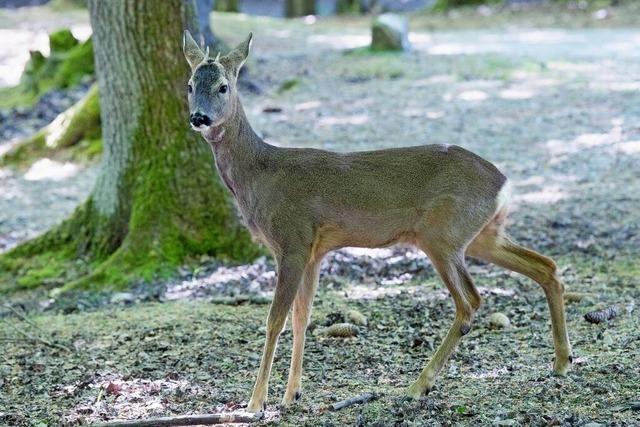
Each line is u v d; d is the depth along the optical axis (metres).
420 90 24.22
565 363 8.98
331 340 10.57
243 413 8.37
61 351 10.89
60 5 40.50
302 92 24.56
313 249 8.57
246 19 35.59
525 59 26.72
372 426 7.96
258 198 8.55
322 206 8.45
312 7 48.47
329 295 12.33
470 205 8.44
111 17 13.99
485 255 8.93
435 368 8.60
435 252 8.48
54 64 25.98
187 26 14.02
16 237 16.81
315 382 9.33
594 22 34.00
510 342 10.13
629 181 17.14
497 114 21.84
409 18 39.06
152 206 14.06
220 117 8.38
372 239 8.56
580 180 17.39
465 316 8.52
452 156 8.55
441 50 28.97
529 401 8.39
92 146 20.66
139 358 10.45
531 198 16.53
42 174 20.02
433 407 8.32
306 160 8.59
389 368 9.63
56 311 12.83
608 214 15.48
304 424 8.16
